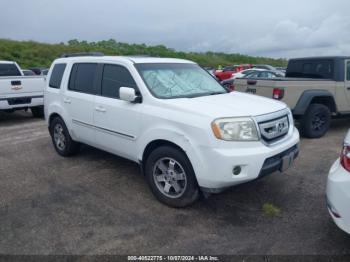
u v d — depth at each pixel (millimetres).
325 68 7656
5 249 3246
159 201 4160
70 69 5547
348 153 2887
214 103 3996
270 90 6855
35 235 3482
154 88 4297
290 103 6809
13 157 6125
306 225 3592
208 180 3566
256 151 3570
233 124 3543
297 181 4773
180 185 3951
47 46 40281
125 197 4336
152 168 4113
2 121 10055
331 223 3615
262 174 3639
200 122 3584
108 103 4648
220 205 4055
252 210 3938
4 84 8969
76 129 5414
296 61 8344
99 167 5469
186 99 4137
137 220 3748
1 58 32344
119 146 4613
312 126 7180
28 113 11602
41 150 6535
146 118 4086
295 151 4148
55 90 5832
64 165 5605
